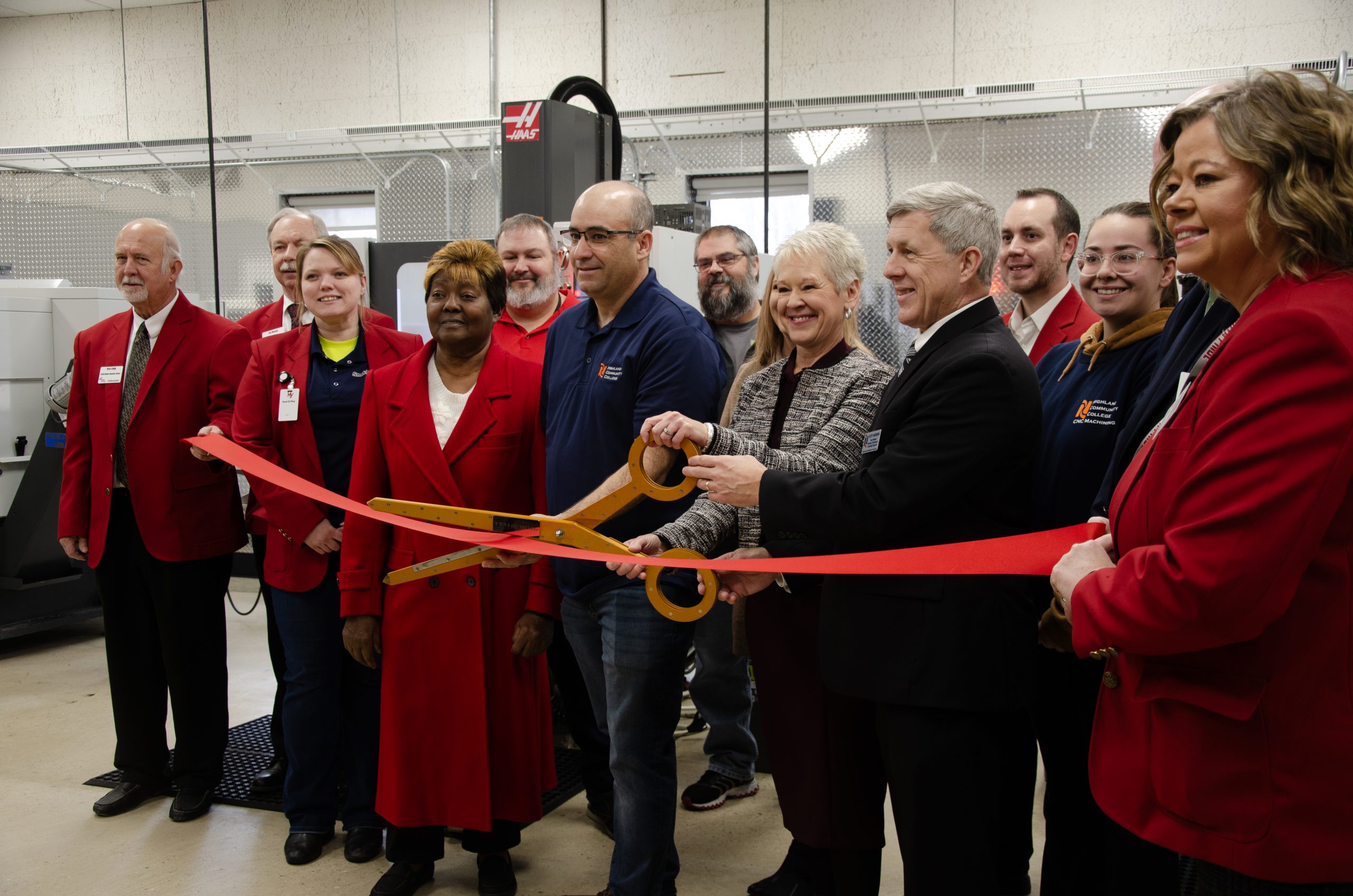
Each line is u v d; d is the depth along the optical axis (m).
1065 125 4.78
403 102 7.02
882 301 5.06
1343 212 0.98
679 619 1.63
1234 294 1.11
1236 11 5.37
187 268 6.64
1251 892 1.05
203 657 2.80
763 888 2.31
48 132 7.86
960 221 1.56
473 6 6.81
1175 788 1.08
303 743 2.53
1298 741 1.00
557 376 2.21
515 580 2.24
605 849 2.61
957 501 1.53
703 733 3.56
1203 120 1.07
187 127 7.53
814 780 1.83
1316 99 1.00
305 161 6.34
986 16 5.81
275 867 2.49
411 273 4.10
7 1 7.55
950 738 1.49
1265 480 0.95
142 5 7.55
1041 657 1.91
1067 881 1.93
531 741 2.26
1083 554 1.23
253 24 7.32
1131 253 1.94
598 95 4.12
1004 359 1.49
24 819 2.79
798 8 6.18
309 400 2.53
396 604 2.21
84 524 2.89
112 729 3.55
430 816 2.21
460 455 2.22
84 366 2.87
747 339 3.17
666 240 3.55
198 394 2.76
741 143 5.46
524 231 3.15
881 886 2.39
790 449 1.88
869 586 1.56
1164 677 1.10
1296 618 1.00
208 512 2.77
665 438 1.68
